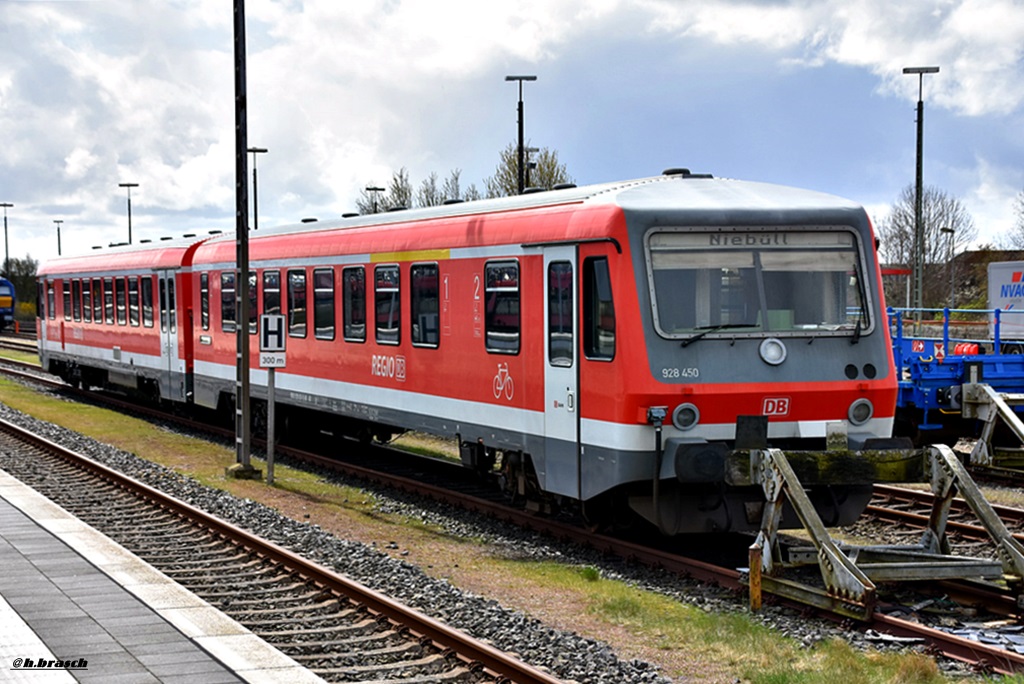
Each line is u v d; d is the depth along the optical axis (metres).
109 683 7.12
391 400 16.11
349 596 9.90
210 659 7.64
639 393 11.06
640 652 8.71
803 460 10.45
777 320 11.45
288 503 15.49
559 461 12.38
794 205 11.67
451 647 8.40
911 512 14.63
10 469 17.28
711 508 11.51
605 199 11.72
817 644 8.83
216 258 21.92
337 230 17.89
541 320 12.61
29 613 8.77
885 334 11.77
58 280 31.94
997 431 19.44
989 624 9.41
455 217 14.64
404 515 14.76
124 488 15.91
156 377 25.02
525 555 12.41
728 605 10.12
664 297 11.21
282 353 17.05
